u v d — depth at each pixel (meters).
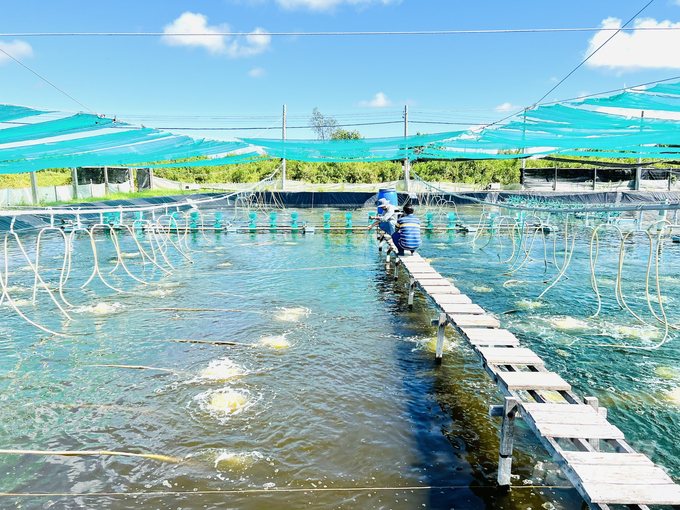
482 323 4.95
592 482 2.40
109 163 14.62
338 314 7.35
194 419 4.19
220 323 6.87
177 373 5.15
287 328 6.65
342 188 35.03
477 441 3.86
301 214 26.16
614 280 9.62
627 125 9.41
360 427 4.05
